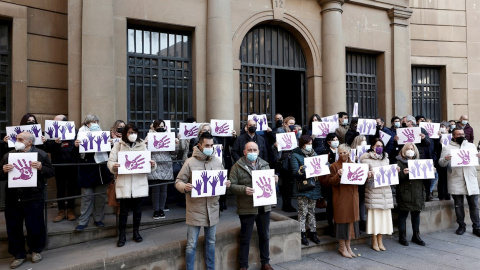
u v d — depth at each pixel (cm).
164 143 616
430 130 806
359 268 544
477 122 1285
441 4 1269
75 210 660
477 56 1295
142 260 462
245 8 910
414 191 650
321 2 1012
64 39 775
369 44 1094
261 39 974
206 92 859
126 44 781
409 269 542
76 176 611
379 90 1140
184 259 499
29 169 466
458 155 695
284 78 1176
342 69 1014
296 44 1023
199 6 854
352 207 585
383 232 620
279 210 729
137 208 536
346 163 571
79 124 718
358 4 1073
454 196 748
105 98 727
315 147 729
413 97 1259
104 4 733
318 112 1013
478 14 1289
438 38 1262
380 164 624
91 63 719
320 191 616
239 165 507
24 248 479
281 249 567
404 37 1141
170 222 628
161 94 835
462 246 658
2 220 600
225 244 527
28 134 485
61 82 768
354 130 730
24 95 718
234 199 790
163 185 641
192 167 476
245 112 940
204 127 646
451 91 1266
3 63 718
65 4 779
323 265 556
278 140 673
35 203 478
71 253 501
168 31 853
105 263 439
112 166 506
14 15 709
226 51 854
